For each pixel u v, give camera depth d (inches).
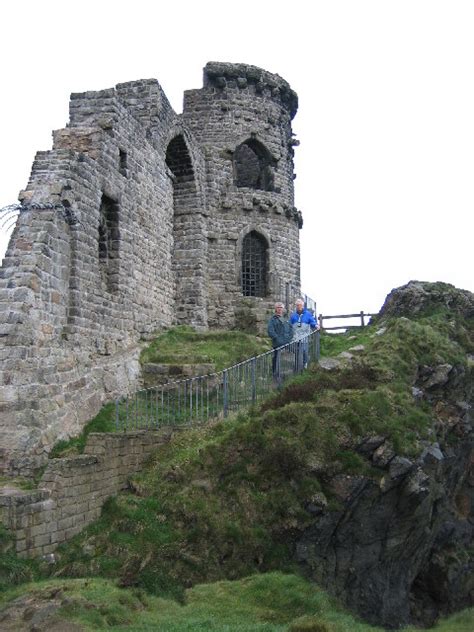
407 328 880.9
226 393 705.6
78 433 641.0
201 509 562.9
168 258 1030.4
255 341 969.5
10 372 561.3
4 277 597.0
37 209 636.7
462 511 901.8
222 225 1206.3
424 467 655.8
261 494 589.9
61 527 521.7
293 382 750.5
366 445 637.9
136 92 992.2
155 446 645.3
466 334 1000.9
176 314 1114.7
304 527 580.4
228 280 1194.0
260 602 483.8
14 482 533.0
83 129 770.8
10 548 474.9
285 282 1254.3
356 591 634.8
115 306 788.0
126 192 839.1
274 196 1259.8
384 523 645.3
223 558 543.8
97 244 738.8
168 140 1043.9
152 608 457.1
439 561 832.3
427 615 795.4
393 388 735.1
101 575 499.5
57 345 634.8
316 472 612.4
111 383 729.6
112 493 586.6
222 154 1228.5
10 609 418.3
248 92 1262.3
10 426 553.3
